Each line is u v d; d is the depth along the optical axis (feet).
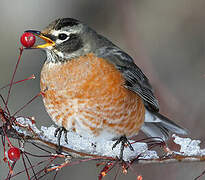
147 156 27.71
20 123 25.86
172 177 40.50
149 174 40.78
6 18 57.21
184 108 44.19
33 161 45.52
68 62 30.99
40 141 26.53
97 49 31.94
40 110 48.96
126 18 54.75
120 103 31.01
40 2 59.67
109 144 30.68
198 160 26.81
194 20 55.93
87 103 30.35
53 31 31.17
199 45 54.90
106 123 30.83
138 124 32.99
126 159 29.22
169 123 36.65
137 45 51.80
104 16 57.16
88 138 31.12
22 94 50.72
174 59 53.98
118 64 32.27
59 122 31.27
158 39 55.06
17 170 45.19
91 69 30.63
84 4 58.65
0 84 51.52
